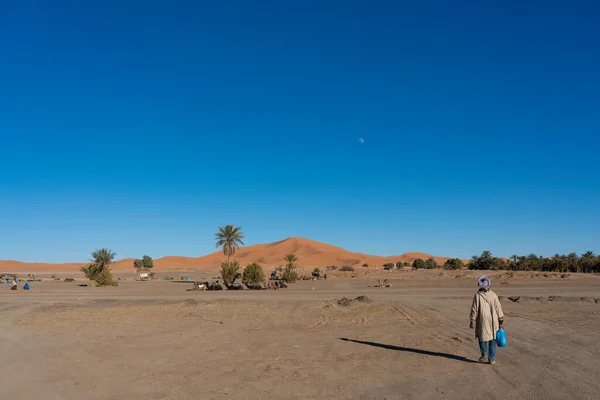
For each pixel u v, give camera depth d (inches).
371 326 693.9
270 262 7145.7
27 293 1723.7
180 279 3432.6
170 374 380.2
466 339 552.1
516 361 419.8
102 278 2342.5
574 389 323.0
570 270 3878.0
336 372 383.9
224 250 3097.9
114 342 550.6
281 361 433.1
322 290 1782.7
